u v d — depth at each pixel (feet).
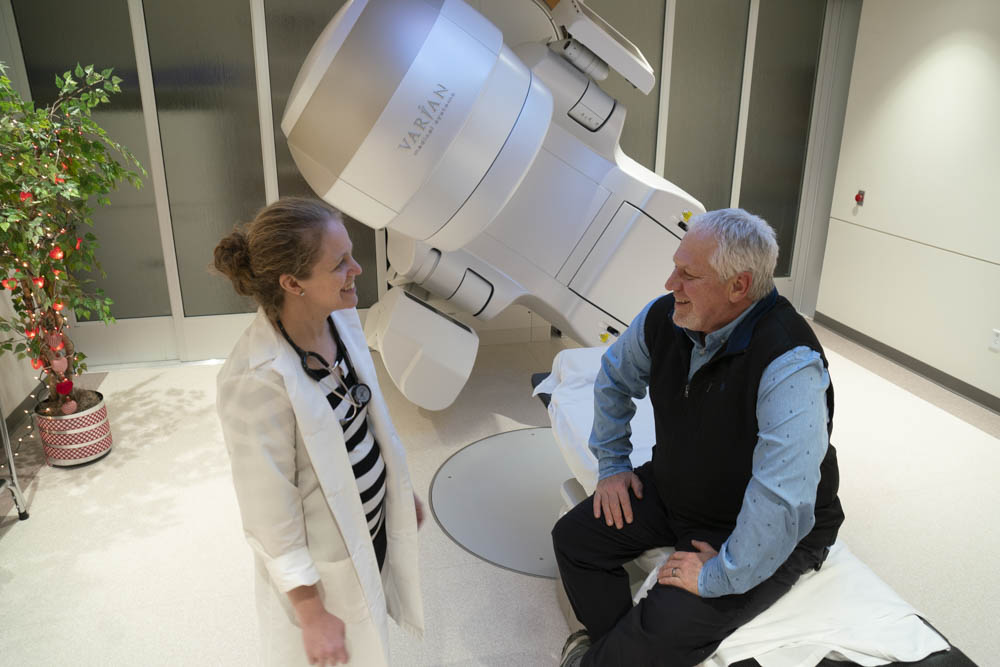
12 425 10.36
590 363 8.18
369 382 4.60
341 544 4.48
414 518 5.12
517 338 13.93
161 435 10.31
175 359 12.87
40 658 6.55
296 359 4.08
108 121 11.48
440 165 7.25
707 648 5.03
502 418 10.96
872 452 10.01
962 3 10.84
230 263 3.95
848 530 8.41
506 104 7.32
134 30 10.99
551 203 9.46
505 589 7.45
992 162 10.64
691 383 5.00
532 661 6.56
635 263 9.87
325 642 4.16
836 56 13.67
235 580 7.54
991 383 11.14
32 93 11.19
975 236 11.07
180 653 6.62
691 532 5.44
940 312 11.88
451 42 7.00
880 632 5.00
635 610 5.21
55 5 10.80
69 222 9.27
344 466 4.27
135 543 8.07
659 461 5.53
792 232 14.94
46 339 9.12
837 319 14.34
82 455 9.44
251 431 3.93
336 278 4.01
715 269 4.55
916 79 11.80
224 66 11.51
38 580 7.50
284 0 11.32
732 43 13.26
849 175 13.57
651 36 12.92
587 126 9.40
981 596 7.41
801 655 4.89
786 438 4.42
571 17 8.79
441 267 9.29
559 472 9.56
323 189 7.63
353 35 6.84
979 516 8.65
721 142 13.92
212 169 12.00
